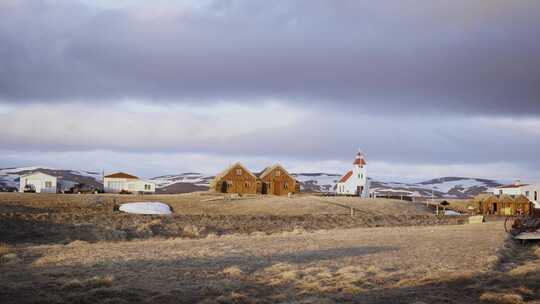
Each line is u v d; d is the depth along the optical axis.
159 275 25.23
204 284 23.23
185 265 28.45
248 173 125.19
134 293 21.09
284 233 56.16
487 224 65.50
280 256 32.75
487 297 21.17
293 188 129.50
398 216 85.81
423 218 86.69
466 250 35.94
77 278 23.94
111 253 33.09
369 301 21.05
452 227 62.56
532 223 45.31
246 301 20.69
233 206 89.88
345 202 99.06
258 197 102.94
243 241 43.00
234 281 24.14
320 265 29.28
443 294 22.14
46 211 71.75
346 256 33.06
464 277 24.61
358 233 52.50
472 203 120.50
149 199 92.94
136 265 28.20
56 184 118.62
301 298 21.62
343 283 24.06
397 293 22.28
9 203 75.12
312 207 90.00
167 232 62.06
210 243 40.94
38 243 50.06
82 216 62.25
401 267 28.75
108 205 82.56
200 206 89.00
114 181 132.12
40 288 21.56
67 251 34.22
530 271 26.45
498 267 29.08
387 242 41.75
